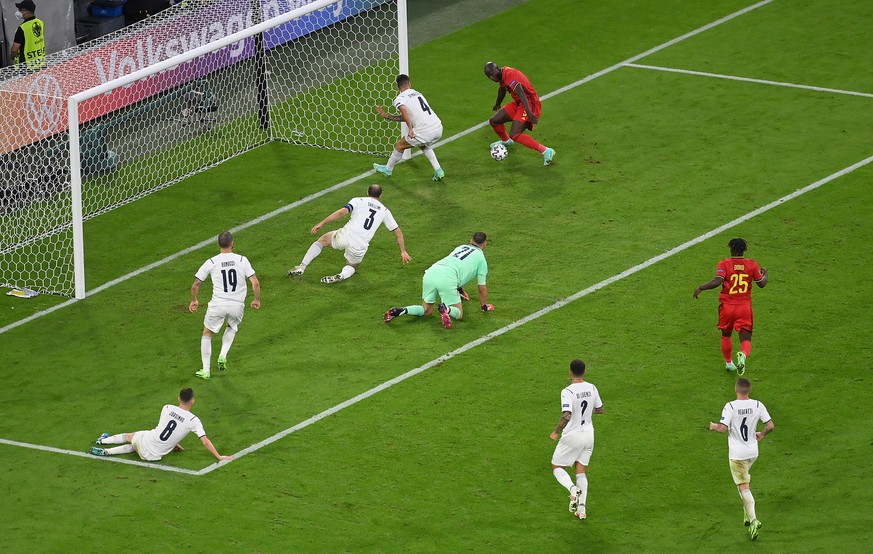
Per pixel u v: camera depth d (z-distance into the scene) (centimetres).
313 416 4166
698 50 6950
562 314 4691
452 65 6981
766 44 6969
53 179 5812
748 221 5241
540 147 5731
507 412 4144
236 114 6431
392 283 4972
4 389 4403
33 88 5816
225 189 5816
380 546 3547
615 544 3547
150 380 4422
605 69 6788
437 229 5325
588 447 3644
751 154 5791
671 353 4434
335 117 6494
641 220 5300
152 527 3650
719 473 3834
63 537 3619
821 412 4088
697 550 3512
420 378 4347
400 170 5872
